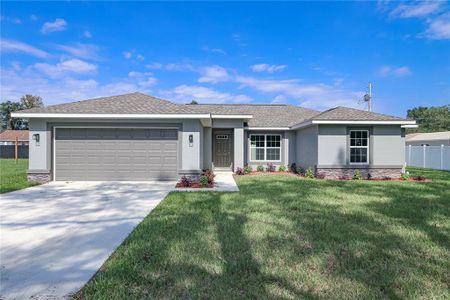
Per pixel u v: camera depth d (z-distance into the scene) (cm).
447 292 326
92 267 392
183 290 326
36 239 509
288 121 1925
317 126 1474
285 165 1873
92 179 1248
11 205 791
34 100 6344
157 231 542
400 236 519
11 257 427
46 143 1225
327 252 443
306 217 648
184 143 1242
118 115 1198
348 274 370
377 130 1474
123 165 1253
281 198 874
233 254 432
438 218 647
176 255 426
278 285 341
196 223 595
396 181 1347
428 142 3100
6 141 4322
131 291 323
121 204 805
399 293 324
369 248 459
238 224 588
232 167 1798
